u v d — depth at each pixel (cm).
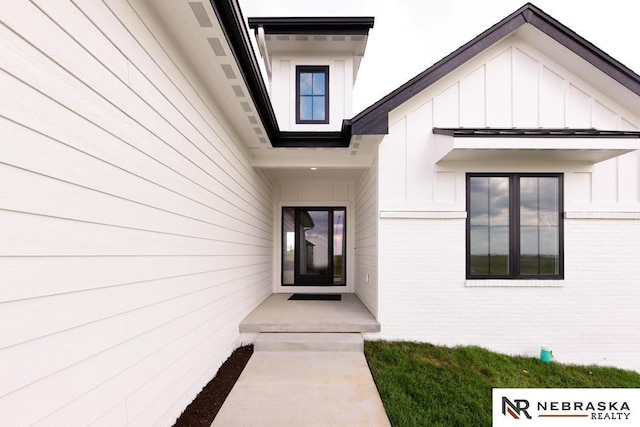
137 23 184
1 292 107
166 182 218
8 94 109
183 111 245
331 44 577
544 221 423
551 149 369
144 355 189
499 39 405
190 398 256
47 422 122
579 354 408
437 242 424
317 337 392
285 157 502
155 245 203
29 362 116
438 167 428
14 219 111
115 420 161
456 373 338
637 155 425
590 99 425
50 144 126
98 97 152
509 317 414
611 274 414
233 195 383
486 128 404
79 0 141
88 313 144
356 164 506
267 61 548
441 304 420
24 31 115
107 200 158
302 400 269
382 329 419
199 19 210
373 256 463
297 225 711
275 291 696
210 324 302
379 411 256
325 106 592
